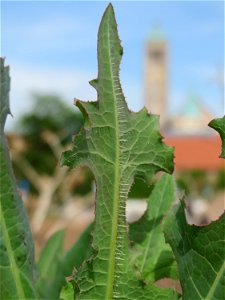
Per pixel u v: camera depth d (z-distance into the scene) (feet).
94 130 0.75
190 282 0.73
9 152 0.79
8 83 0.78
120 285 0.73
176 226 0.74
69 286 0.74
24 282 0.78
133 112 0.75
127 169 0.75
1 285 0.77
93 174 0.74
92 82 0.74
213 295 0.71
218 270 0.71
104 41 0.74
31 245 0.80
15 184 0.79
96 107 0.75
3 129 0.78
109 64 0.74
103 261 0.73
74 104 0.74
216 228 0.72
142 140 0.75
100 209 0.74
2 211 0.78
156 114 0.74
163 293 0.73
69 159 0.75
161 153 0.75
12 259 0.78
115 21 0.74
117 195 0.74
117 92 0.75
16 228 0.78
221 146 0.74
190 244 0.73
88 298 0.73
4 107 0.78
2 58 0.78
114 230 0.74
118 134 0.75
